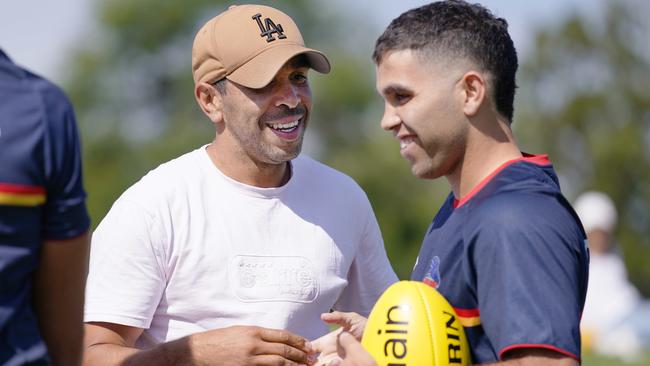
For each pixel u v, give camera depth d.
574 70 99.81
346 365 6.90
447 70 7.01
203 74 9.09
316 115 82.94
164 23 87.25
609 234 21.33
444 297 7.04
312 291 8.95
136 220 8.67
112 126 85.81
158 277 8.68
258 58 8.79
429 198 80.38
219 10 88.25
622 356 18.38
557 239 6.50
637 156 92.94
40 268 6.67
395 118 7.18
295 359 8.20
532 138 98.19
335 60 83.94
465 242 6.80
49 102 6.47
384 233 78.19
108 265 8.64
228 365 8.13
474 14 7.13
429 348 6.78
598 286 21.08
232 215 8.88
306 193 9.20
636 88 97.38
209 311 8.72
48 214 6.54
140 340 8.93
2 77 6.43
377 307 7.07
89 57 86.81
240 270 8.78
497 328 6.52
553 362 6.34
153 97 88.50
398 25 7.20
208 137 84.00
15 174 6.30
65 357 6.89
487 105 7.07
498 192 6.81
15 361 6.38
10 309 6.37
